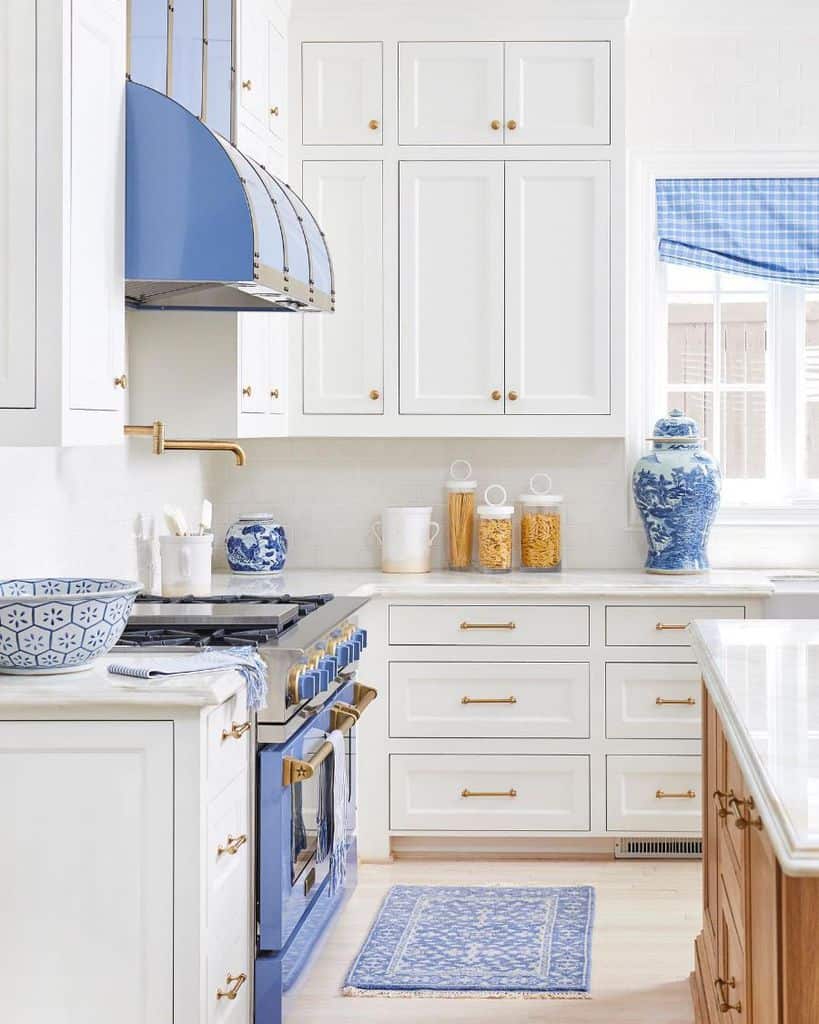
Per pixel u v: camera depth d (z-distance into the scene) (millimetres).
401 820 4684
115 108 2943
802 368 5348
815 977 1678
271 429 4543
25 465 3320
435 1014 3338
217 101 3895
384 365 4887
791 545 5273
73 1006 2549
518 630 4656
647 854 4723
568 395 4867
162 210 3023
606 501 5246
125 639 3117
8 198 2604
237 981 2811
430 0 4801
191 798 2518
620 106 4816
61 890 2535
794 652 2883
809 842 1483
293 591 4402
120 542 4066
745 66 5219
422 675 4668
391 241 4871
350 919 4047
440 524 5293
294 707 3158
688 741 4641
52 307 2607
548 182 4844
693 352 5379
